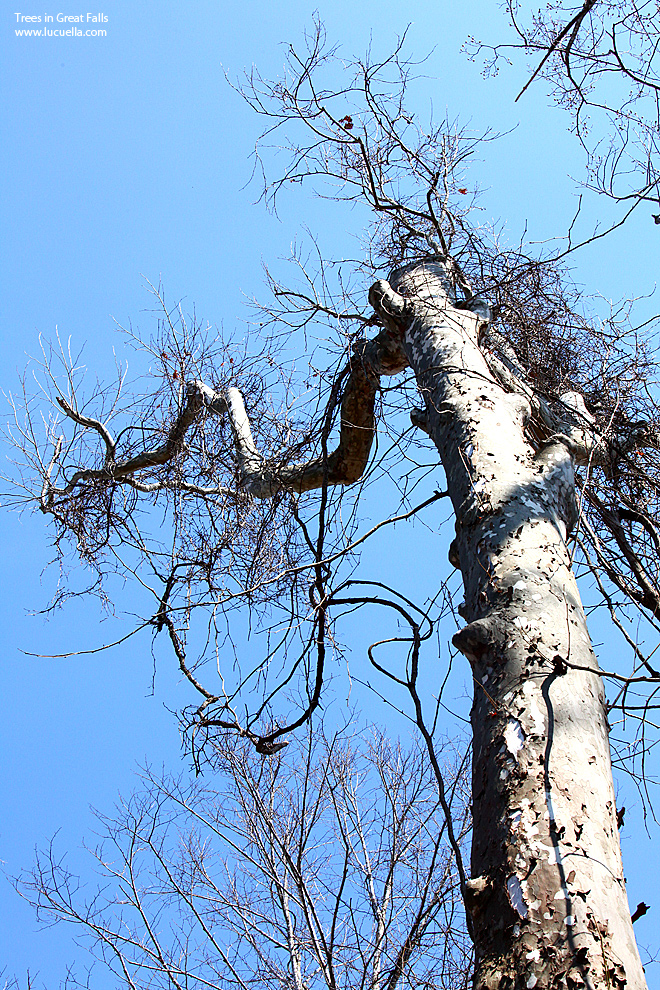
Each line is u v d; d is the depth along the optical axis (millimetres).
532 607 2711
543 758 2299
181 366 6688
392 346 5016
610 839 2162
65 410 6840
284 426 6230
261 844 6766
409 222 5820
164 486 6453
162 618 5301
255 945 6488
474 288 5242
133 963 6617
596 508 4758
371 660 3930
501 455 3355
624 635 3607
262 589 5250
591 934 1929
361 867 6328
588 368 5180
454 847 3121
